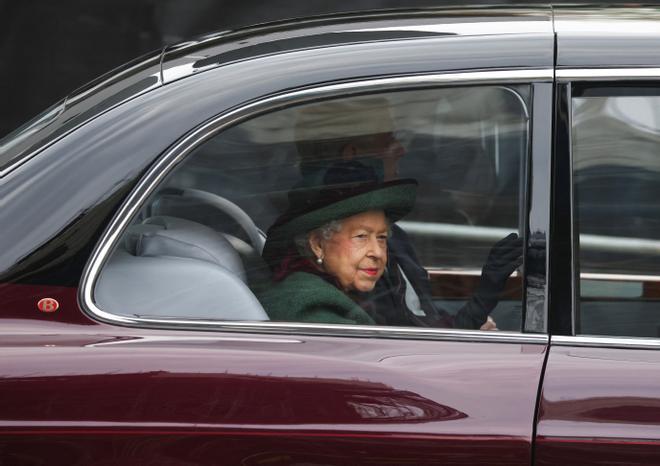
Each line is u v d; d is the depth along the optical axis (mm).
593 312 6848
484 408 6547
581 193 6926
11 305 6816
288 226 7164
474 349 6762
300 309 7055
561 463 6516
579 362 6676
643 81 6922
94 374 6613
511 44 7082
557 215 6855
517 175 6938
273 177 7117
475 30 7320
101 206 6926
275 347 6781
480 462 6516
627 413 6527
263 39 7719
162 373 6625
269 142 7094
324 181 7129
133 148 7020
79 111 7473
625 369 6652
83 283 6859
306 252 7215
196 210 7105
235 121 7051
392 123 7062
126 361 6664
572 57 6980
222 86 7148
